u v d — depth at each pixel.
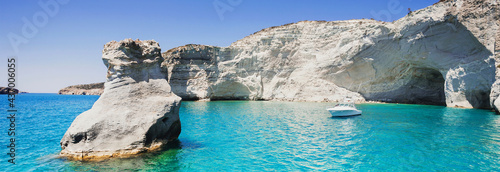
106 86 12.33
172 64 52.59
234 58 54.59
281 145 13.90
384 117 24.31
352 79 44.75
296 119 23.78
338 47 45.44
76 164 10.20
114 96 12.06
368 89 43.97
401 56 38.03
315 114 27.70
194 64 53.16
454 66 31.95
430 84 40.81
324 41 49.22
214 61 54.25
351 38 43.66
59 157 10.98
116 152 11.14
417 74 40.03
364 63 42.34
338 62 45.06
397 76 40.88
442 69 33.78
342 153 12.29
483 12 28.14
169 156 11.60
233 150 12.88
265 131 17.88
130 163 10.48
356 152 12.44
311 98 47.22
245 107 36.19
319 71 47.50
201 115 26.89
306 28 52.03
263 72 53.03
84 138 11.16
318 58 48.56
